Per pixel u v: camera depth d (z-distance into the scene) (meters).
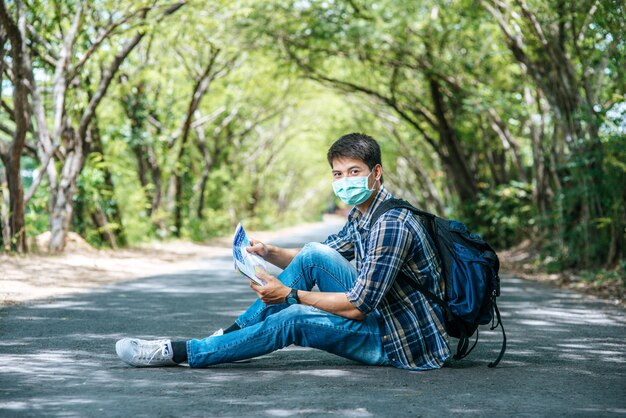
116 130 18.19
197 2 15.31
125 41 15.28
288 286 4.49
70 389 3.98
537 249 17.16
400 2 17.47
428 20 17.73
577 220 13.16
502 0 13.56
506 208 19.89
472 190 21.75
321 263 4.46
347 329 4.39
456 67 19.14
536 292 10.26
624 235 11.90
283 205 55.22
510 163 21.69
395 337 4.45
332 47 19.56
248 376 4.32
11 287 9.27
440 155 22.42
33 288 9.40
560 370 4.69
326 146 38.12
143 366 4.55
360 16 18.25
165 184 25.67
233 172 34.22
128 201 20.95
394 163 39.28
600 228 12.41
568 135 12.84
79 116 15.99
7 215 12.82
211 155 32.19
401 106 23.88
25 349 5.25
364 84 23.83
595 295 9.81
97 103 14.84
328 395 3.87
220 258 17.61
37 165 15.05
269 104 32.03
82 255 14.58
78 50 15.13
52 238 14.38
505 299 9.32
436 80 20.48
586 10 11.87
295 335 4.39
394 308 4.46
